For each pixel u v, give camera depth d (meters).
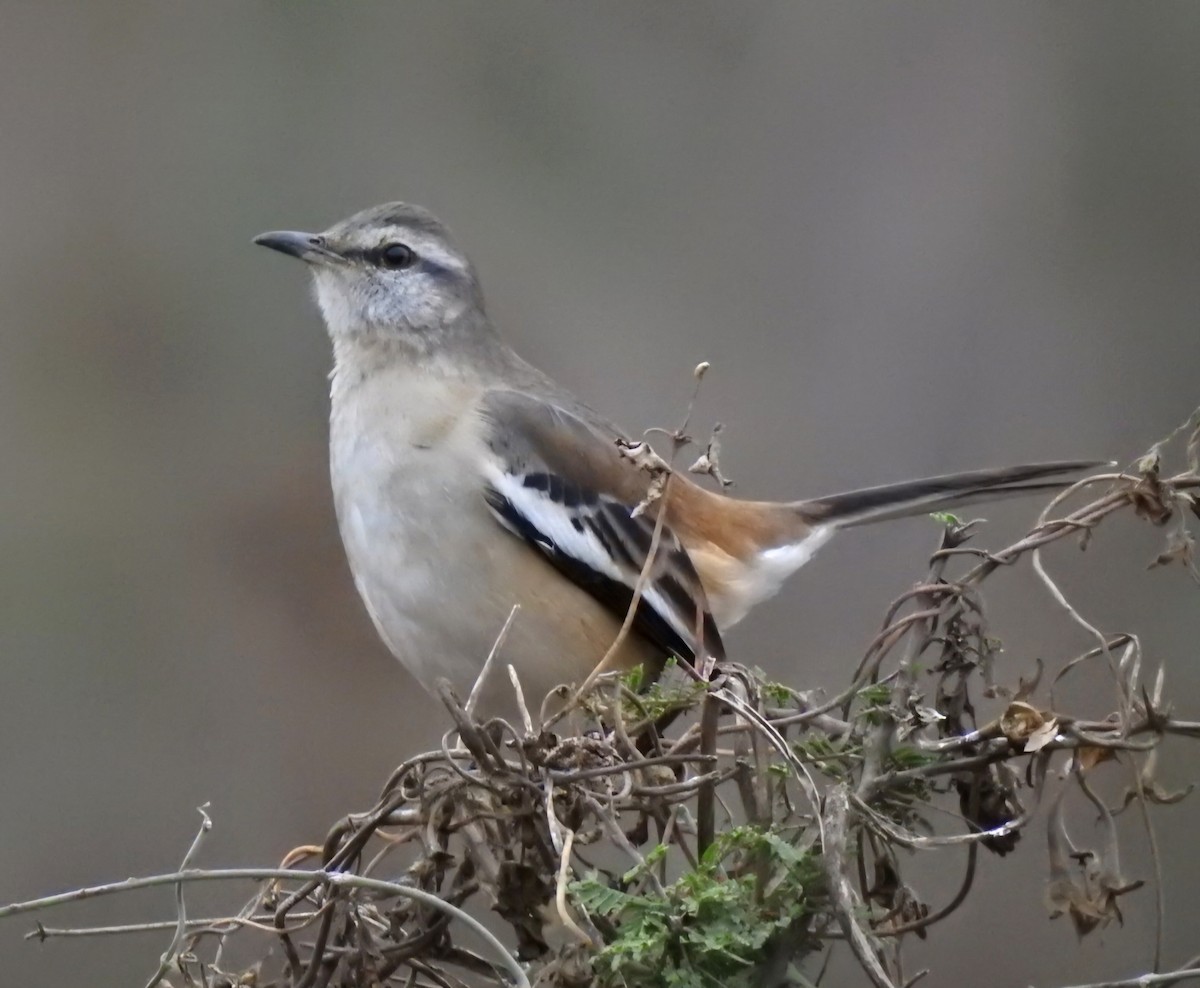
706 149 14.54
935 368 13.45
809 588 11.67
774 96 14.64
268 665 12.68
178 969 6.23
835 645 11.48
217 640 12.80
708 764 6.00
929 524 11.68
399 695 12.59
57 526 13.22
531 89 14.81
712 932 5.51
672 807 6.12
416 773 6.32
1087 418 13.20
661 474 6.85
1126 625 10.98
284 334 14.25
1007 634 11.10
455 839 6.98
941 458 13.13
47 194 14.65
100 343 14.19
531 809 6.01
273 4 15.15
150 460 13.66
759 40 14.77
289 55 15.05
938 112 14.37
